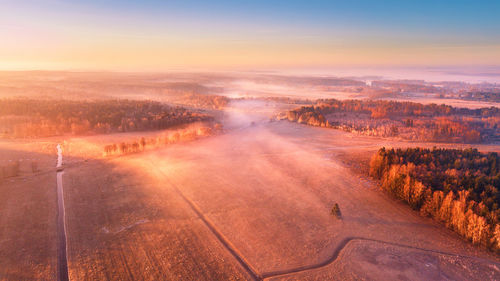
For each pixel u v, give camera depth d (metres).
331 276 37.53
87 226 49.38
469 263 40.28
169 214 54.16
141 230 48.28
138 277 37.22
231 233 47.91
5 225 49.38
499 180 59.94
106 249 42.97
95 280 36.69
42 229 48.34
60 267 39.25
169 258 41.03
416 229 49.69
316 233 48.16
